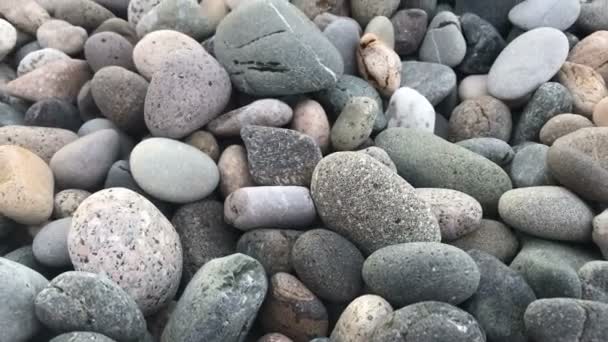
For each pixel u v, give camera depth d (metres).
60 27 0.41
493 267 0.26
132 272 0.25
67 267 0.28
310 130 0.33
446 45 0.40
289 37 0.33
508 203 0.30
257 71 0.33
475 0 0.43
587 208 0.30
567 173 0.30
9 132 0.33
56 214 0.30
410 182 0.33
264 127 0.31
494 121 0.37
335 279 0.26
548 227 0.29
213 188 0.31
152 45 0.36
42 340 0.25
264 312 0.26
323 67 0.33
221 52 0.34
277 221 0.29
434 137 0.34
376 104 0.33
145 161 0.30
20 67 0.39
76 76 0.38
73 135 0.34
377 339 0.23
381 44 0.38
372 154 0.31
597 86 0.38
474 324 0.23
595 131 0.32
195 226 0.30
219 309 0.23
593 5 0.43
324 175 0.28
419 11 0.42
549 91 0.37
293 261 0.27
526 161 0.33
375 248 0.28
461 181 0.32
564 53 0.38
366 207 0.27
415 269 0.25
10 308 0.23
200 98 0.32
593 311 0.24
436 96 0.39
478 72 0.41
